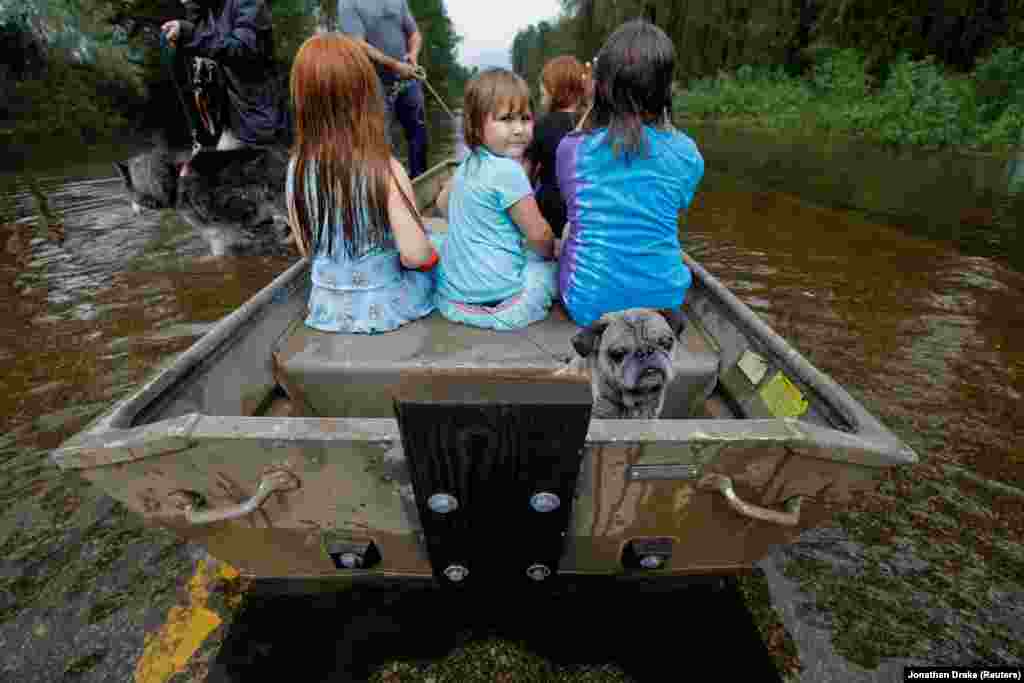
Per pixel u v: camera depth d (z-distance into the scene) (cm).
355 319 228
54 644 196
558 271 257
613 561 177
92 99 1413
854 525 250
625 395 167
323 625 186
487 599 193
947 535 246
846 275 549
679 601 194
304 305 264
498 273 225
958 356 394
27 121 1319
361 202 206
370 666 176
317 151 203
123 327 414
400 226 213
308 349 217
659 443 138
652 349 164
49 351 381
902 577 225
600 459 141
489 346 218
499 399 113
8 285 488
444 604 192
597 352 176
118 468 141
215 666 176
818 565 229
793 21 2639
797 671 188
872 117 1805
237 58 467
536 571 162
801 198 912
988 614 211
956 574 227
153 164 514
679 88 2875
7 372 356
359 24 484
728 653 180
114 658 191
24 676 186
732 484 150
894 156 1414
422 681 172
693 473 146
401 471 141
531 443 122
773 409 197
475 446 122
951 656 195
